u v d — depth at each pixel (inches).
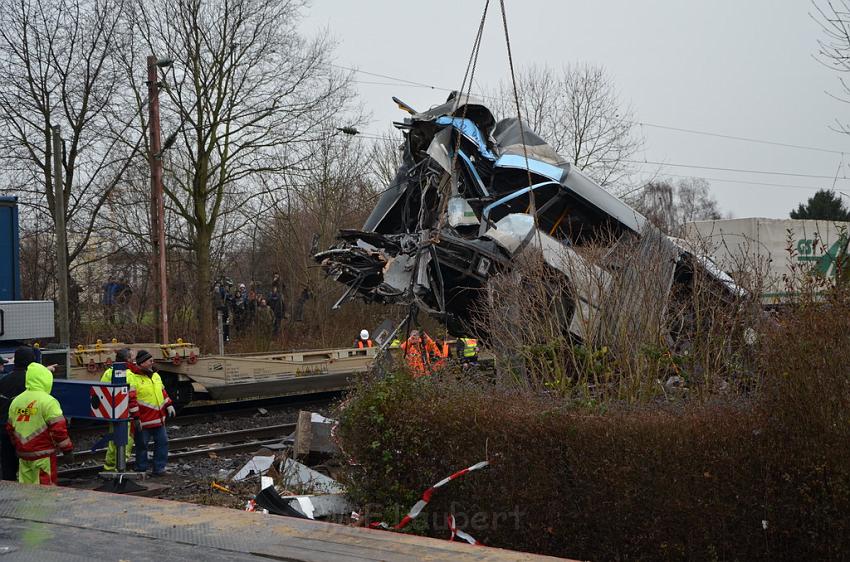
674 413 227.3
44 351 429.4
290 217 1128.8
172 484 374.6
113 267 1039.6
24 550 178.5
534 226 393.1
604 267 347.6
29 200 897.5
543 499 226.5
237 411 608.1
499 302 350.9
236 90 954.7
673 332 340.2
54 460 316.2
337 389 654.5
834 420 203.3
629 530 217.5
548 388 305.1
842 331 211.9
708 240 468.1
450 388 261.3
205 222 975.0
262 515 209.6
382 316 1063.0
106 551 177.3
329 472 351.3
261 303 1006.4
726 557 210.8
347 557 171.2
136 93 941.8
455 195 436.8
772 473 209.2
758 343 266.4
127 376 387.5
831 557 201.8
